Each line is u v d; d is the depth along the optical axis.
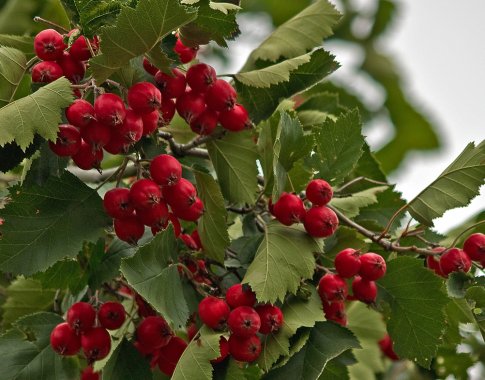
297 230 1.00
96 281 1.00
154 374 1.01
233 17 0.97
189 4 0.97
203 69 0.98
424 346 1.01
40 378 1.00
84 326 0.98
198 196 1.00
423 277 1.01
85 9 0.96
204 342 0.96
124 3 0.96
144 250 0.95
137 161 0.98
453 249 1.00
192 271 0.99
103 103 0.94
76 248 0.97
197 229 1.01
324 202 0.99
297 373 0.97
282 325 0.97
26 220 0.97
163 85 0.98
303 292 0.98
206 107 0.99
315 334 0.98
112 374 0.99
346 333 0.98
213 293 0.99
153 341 0.98
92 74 0.95
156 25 0.94
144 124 0.97
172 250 0.97
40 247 0.97
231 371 0.97
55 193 0.98
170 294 0.96
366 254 0.99
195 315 0.99
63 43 0.97
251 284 0.96
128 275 0.95
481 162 1.01
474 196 1.01
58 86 0.95
